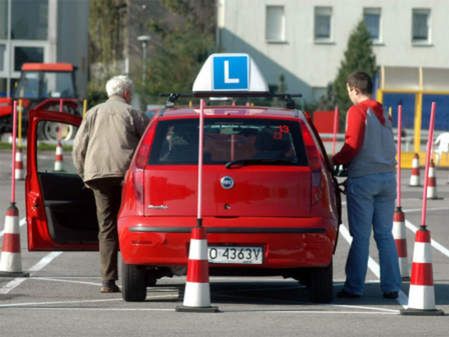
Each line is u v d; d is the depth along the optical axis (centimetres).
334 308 3053
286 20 18062
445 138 10756
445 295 3375
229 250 2961
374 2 18088
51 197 3462
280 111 3150
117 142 3309
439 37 18188
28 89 12725
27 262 4119
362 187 3288
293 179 2991
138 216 2991
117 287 3362
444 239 5031
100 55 18925
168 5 18538
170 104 3284
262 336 2558
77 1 16425
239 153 3009
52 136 12425
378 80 11288
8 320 2762
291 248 2962
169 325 2695
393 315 2930
